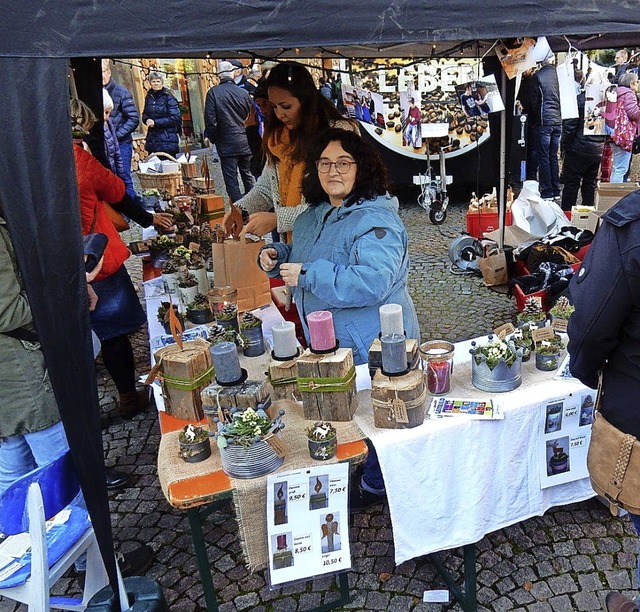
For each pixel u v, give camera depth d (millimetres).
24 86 1188
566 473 1971
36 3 1155
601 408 1532
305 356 1737
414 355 1766
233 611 2059
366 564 2217
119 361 3262
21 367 1880
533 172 6637
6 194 1232
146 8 1209
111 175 3041
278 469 1562
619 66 4715
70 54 1194
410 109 4074
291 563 1603
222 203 4168
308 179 2203
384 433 1688
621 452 1463
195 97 12500
